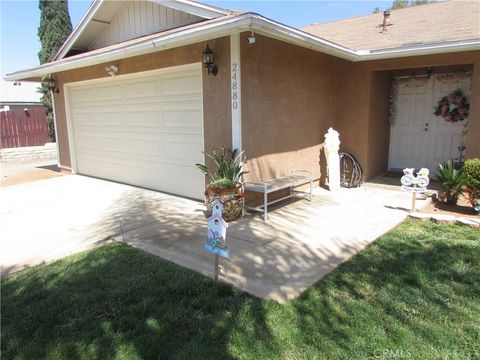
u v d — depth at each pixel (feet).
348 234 15.60
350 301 10.02
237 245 14.48
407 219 17.67
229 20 14.44
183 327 9.04
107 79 26.23
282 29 15.51
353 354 7.94
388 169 29.25
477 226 15.80
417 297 10.11
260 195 20.06
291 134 21.70
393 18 32.12
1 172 35.17
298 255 13.39
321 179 25.36
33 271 12.42
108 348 8.34
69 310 9.80
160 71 22.22
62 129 32.50
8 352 8.28
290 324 9.05
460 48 19.63
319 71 23.49
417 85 26.94
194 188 22.02
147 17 25.68
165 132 23.08
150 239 15.34
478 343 8.23
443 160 26.68
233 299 10.24
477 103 21.07
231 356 7.96
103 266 12.57
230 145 18.66
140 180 25.98
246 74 18.03
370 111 24.93
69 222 18.10
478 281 10.93
